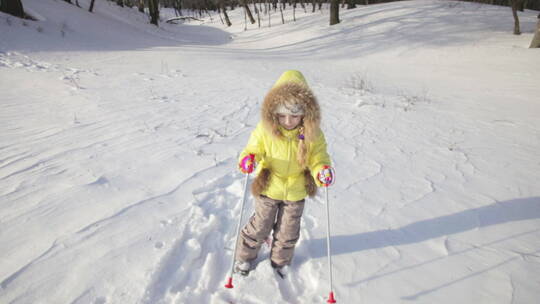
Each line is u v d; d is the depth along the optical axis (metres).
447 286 2.29
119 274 2.19
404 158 4.26
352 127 5.41
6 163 3.53
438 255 2.58
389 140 4.88
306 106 2.05
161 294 2.12
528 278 2.34
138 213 2.81
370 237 2.77
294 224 2.32
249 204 3.17
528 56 13.23
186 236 2.63
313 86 8.76
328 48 18.77
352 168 3.93
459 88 9.35
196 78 8.97
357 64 14.66
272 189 2.28
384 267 2.46
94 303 1.98
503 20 20.48
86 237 2.48
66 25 16.31
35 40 12.13
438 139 4.99
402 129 5.39
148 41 20.09
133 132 4.64
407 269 2.44
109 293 2.05
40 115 5.20
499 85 9.60
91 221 2.66
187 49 16.73
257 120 5.51
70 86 7.13
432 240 2.75
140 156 3.90
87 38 15.55
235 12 48.91
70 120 5.02
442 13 22.27
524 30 18.17
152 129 4.81
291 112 2.03
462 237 2.78
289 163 2.22
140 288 2.10
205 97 6.93
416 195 3.39
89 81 7.74
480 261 2.51
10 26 12.62
